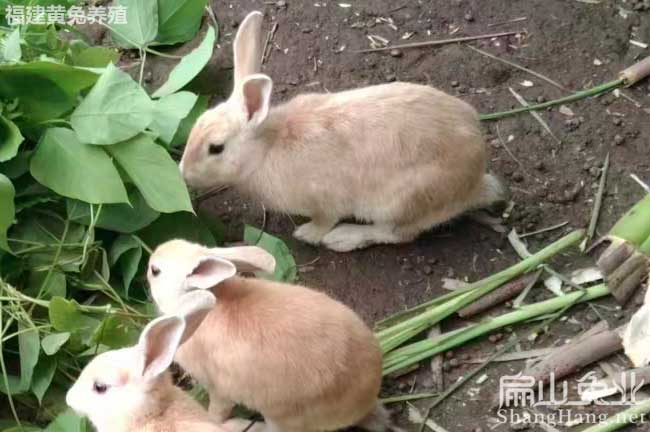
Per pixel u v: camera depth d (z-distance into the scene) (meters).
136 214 1.74
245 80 1.69
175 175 1.71
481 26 1.98
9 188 1.66
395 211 1.75
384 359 1.69
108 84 1.73
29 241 1.73
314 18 1.97
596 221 1.81
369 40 1.96
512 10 1.99
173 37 1.94
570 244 1.77
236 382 1.59
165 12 1.91
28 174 1.75
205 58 1.84
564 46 1.96
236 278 1.62
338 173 1.74
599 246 1.79
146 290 1.75
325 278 1.78
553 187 1.84
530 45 1.96
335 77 1.93
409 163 1.72
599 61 1.94
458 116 1.74
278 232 1.82
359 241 1.79
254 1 1.99
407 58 1.95
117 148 1.73
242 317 1.58
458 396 1.69
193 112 1.85
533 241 1.80
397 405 1.68
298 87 1.92
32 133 1.77
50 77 1.74
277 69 1.93
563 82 1.92
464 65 1.94
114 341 1.66
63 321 1.65
